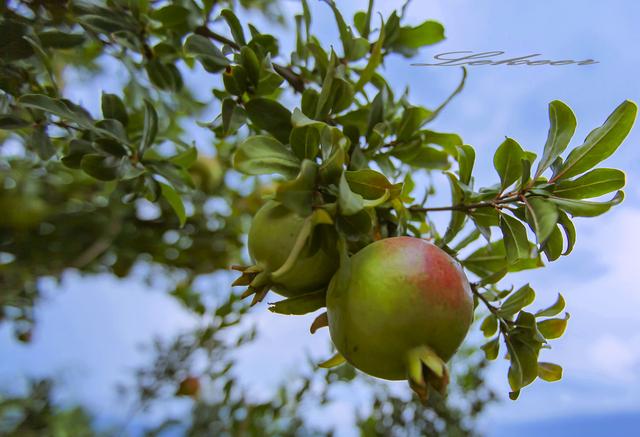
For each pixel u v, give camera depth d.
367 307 0.27
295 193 0.27
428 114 0.45
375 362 0.27
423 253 0.28
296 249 0.26
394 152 0.43
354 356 0.28
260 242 0.29
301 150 0.30
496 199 0.33
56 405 0.81
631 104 0.29
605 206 0.29
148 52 0.45
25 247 0.83
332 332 0.29
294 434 0.70
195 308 0.74
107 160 0.40
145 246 0.88
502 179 0.33
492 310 0.34
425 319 0.27
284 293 0.31
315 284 0.30
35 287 0.84
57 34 0.41
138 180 0.42
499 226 0.33
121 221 0.86
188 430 0.73
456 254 0.35
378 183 0.29
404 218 0.35
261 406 0.69
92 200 0.87
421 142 0.42
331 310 0.29
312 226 0.26
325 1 0.41
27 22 0.41
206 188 0.82
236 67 0.37
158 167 0.42
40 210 0.80
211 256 0.89
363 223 0.27
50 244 0.85
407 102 0.43
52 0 0.42
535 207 0.30
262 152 0.29
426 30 0.47
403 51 0.47
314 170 0.27
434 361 0.26
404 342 0.27
